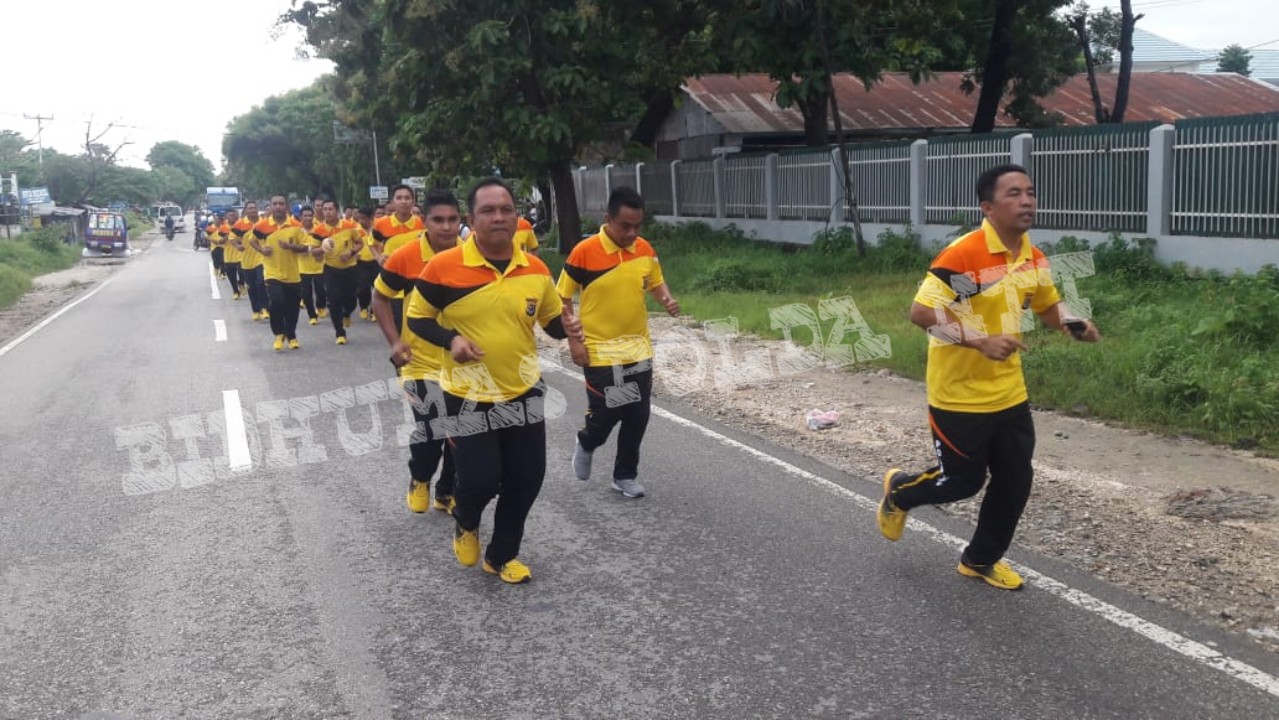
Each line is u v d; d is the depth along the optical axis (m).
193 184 132.88
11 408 9.53
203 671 4.11
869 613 4.48
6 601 4.86
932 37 23.81
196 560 5.35
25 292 25.03
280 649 4.29
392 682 3.98
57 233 42.22
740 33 18.08
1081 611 4.44
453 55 17.84
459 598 4.79
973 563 4.79
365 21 21.59
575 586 4.90
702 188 24.00
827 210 19.19
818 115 22.12
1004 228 4.39
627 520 5.86
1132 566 4.95
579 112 18.98
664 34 19.83
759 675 3.95
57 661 4.23
